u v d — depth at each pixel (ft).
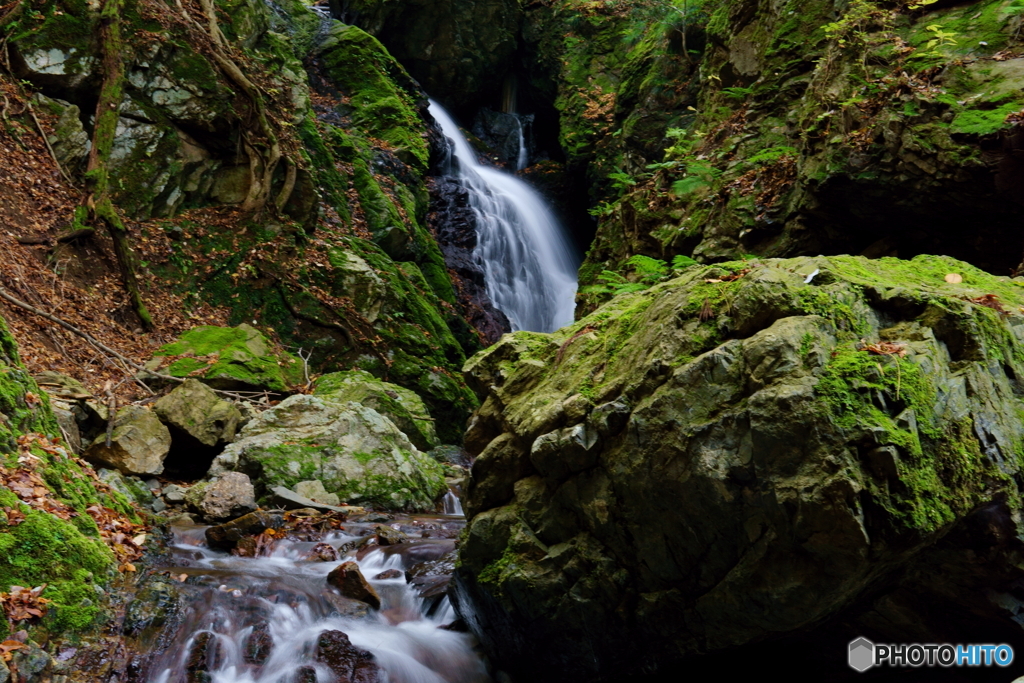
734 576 9.90
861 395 8.87
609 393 11.08
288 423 26.58
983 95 21.50
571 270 68.23
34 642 12.73
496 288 59.77
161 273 37.17
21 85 36.17
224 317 38.27
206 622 15.16
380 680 14.19
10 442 16.71
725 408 9.58
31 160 35.06
